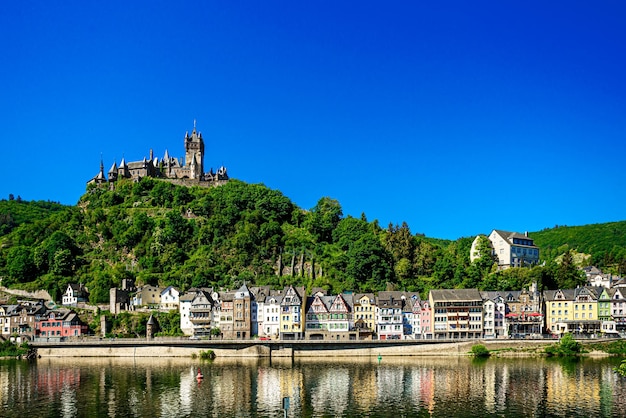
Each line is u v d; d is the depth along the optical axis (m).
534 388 149.12
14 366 188.25
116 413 128.50
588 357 199.88
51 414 128.00
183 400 138.88
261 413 128.00
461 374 168.00
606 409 129.00
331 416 125.81
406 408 131.50
